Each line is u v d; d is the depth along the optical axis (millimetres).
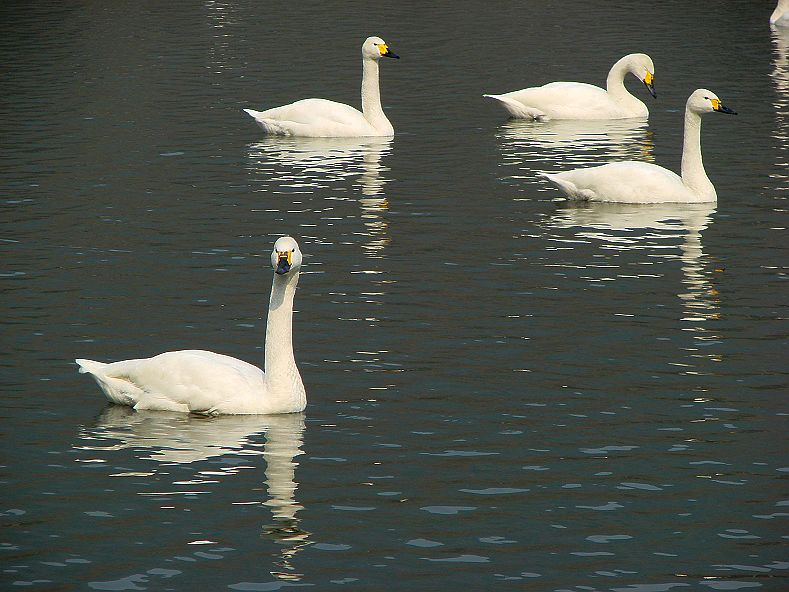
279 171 28422
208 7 55688
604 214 24891
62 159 29172
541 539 11945
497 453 13852
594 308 18953
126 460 13625
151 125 33094
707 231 23422
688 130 25828
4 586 11055
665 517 12398
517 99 35000
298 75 40188
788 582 11203
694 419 14789
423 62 43000
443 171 28641
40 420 14742
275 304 14953
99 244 22344
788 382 15922
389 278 20484
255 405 14938
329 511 12500
